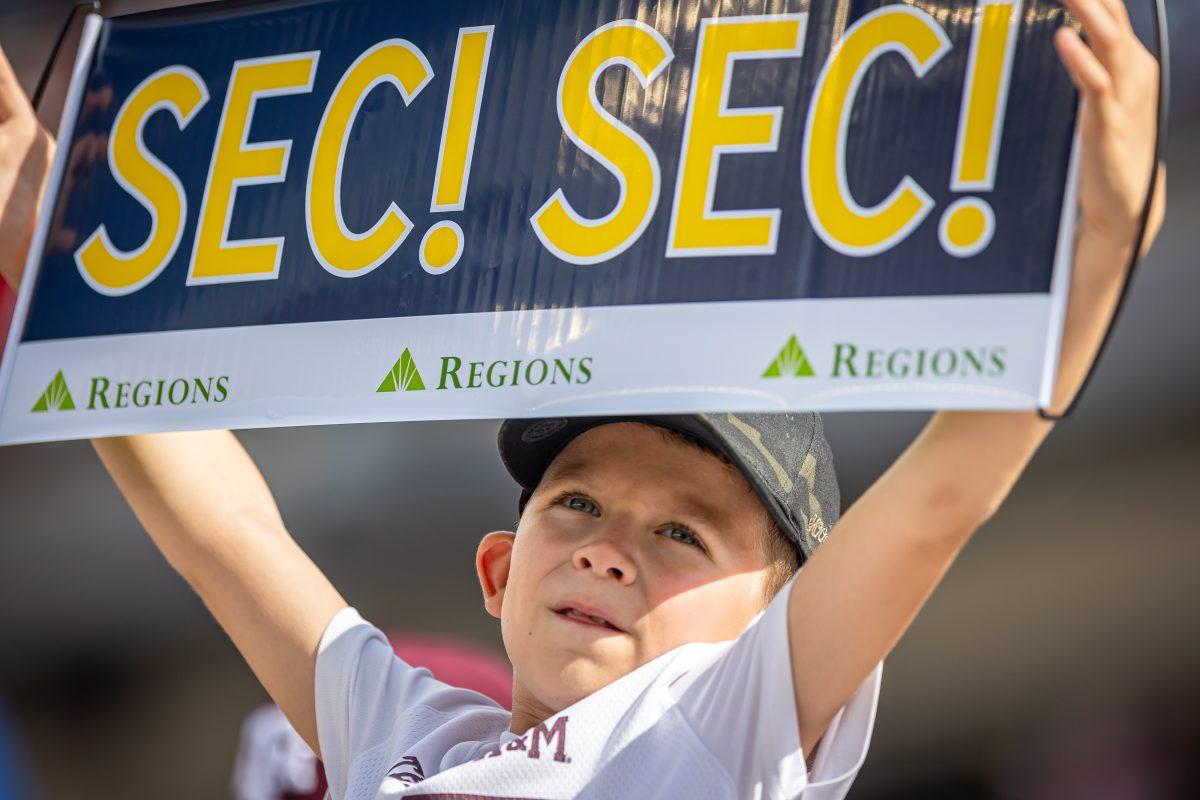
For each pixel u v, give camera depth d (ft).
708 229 16.79
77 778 63.67
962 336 15.43
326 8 19.63
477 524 59.52
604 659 18.42
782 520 19.40
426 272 17.98
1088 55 14.66
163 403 18.67
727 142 17.03
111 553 65.87
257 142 19.38
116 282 19.40
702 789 17.54
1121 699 52.39
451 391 17.39
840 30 16.99
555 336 17.11
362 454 61.31
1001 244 15.56
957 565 54.80
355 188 18.67
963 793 54.29
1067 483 53.16
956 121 16.16
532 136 18.02
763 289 16.35
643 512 19.03
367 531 60.44
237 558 22.85
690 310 16.58
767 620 17.71
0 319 42.22
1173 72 50.93
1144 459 51.85
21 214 20.58
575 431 20.31
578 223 17.44
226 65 19.88
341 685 21.88
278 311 18.52
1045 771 52.85
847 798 55.72
